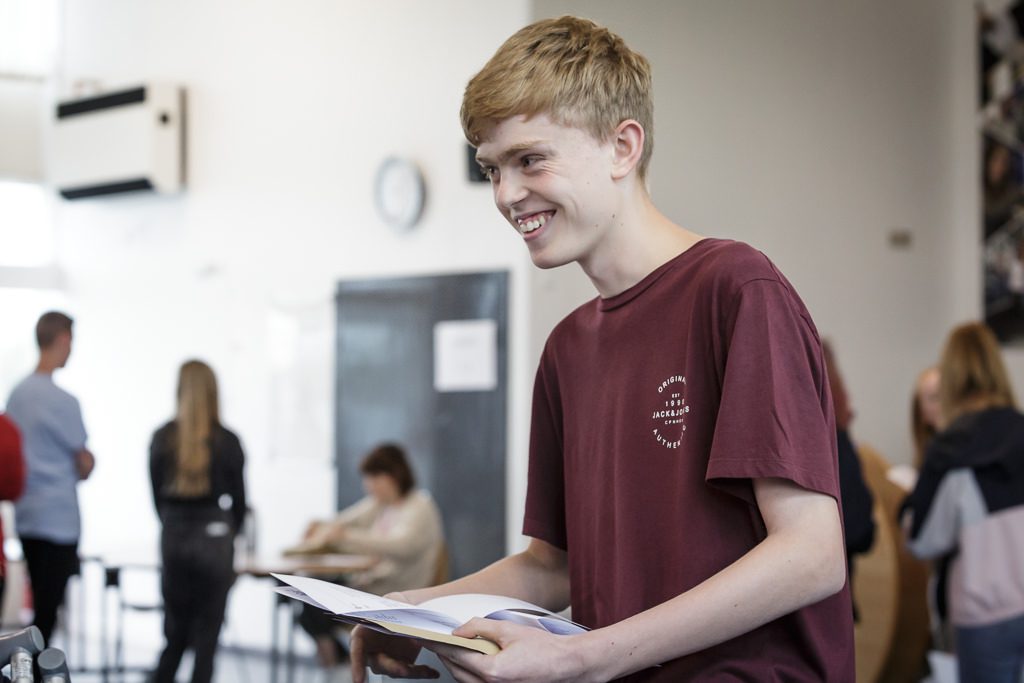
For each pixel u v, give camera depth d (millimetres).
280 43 6605
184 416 4926
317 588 1156
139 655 6887
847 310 5605
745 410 1109
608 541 1261
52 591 4969
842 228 5586
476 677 1067
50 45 8031
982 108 6141
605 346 1295
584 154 1189
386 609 1097
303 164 6465
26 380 5035
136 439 7406
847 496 3527
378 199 5996
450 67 5746
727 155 5078
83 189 7410
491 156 1205
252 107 6758
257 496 6613
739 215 5125
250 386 6703
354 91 6207
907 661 4543
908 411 5852
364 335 6082
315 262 6383
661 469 1204
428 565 5078
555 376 1430
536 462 1482
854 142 5652
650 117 1250
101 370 7645
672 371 1204
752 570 1069
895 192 5836
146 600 7289
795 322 1145
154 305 7297
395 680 1256
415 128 5895
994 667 3592
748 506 1152
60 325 5051
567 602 1493
